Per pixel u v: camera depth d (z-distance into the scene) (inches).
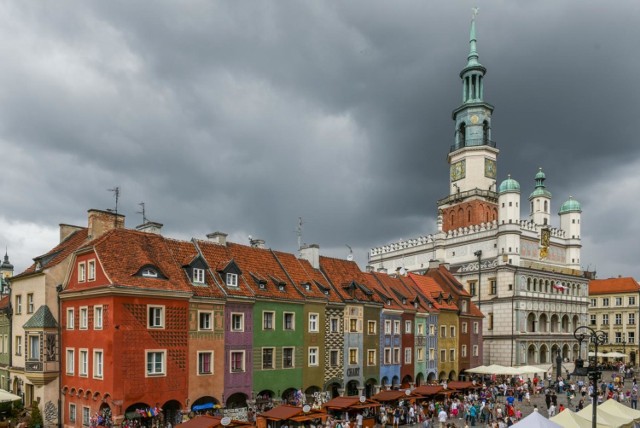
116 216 1859.0
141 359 1512.1
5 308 1984.5
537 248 3695.9
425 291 2851.9
